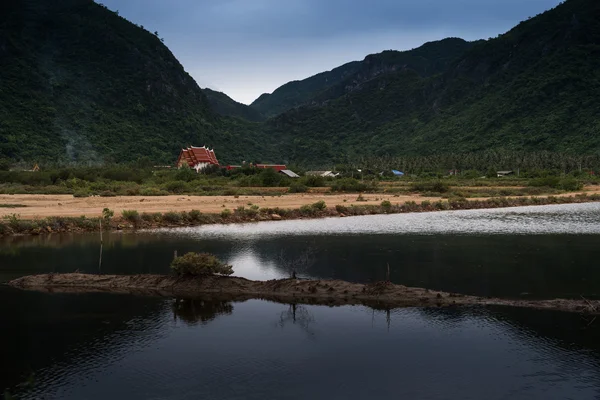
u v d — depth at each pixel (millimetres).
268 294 20734
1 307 18859
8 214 45969
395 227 44500
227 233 40375
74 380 12617
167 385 12312
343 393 11883
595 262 27578
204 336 15773
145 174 108375
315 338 15539
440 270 25562
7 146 169000
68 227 41062
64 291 21438
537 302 19234
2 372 13133
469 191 90312
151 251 31281
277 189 91125
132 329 16500
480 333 15945
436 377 12742
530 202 72875
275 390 12039
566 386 12258
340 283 21266
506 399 11594
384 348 14727
